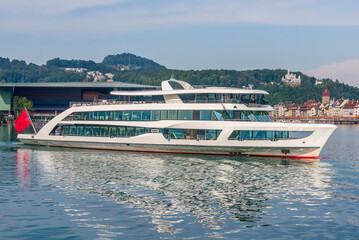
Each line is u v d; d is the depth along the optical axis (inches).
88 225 1050.7
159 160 2015.3
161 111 2257.6
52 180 1530.5
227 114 2140.7
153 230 1024.9
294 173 1726.1
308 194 1369.3
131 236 986.7
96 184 1470.2
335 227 1055.6
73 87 7411.4
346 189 1443.2
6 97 7239.2
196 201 1270.9
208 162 1964.8
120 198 1289.4
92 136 2456.9
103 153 2273.6
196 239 975.0
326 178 1631.4
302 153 2103.8
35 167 1804.9
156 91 2294.5
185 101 2235.5
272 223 1082.7
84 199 1274.6
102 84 7593.5
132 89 7362.2
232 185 1485.0
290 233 1015.0
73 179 1551.4
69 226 1041.5
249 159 2070.6
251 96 2206.0
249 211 1179.3
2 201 1240.8
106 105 2421.3
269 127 2084.2
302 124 2071.9
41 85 7288.4
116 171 1717.5
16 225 1040.8
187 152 2246.6
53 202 1238.3
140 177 1599.4
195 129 2183.8
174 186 1455.5
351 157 2365.9
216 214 1149.7
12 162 1942.7
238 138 2112.5
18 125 2758.4
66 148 2534.5
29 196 1300.4
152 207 1203.9
